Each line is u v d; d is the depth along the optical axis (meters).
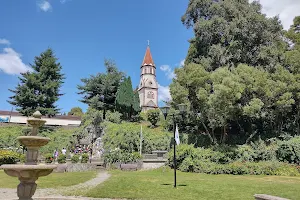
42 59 40.72
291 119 25.41
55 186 11.24
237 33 25.03
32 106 38.44
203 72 22.22
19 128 36.06
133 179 13.56
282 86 20.69
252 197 8.72
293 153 18.19
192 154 20.16
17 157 22.42
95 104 35.19
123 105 37.66
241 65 21.98
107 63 39.50
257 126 26.17
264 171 17.22
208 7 28.73
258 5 27.88
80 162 23.02
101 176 15.71
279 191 9.77
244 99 21.84
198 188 10.66
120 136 26.30
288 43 27.16
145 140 26.70
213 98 19.45
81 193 9.40
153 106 77.56
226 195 9.12
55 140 32.16
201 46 29.89
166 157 22.91
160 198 8.51
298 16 27.83
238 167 17.58
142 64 84.56
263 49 24.58
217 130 27.61
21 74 38.88
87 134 31.28
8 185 11.52
